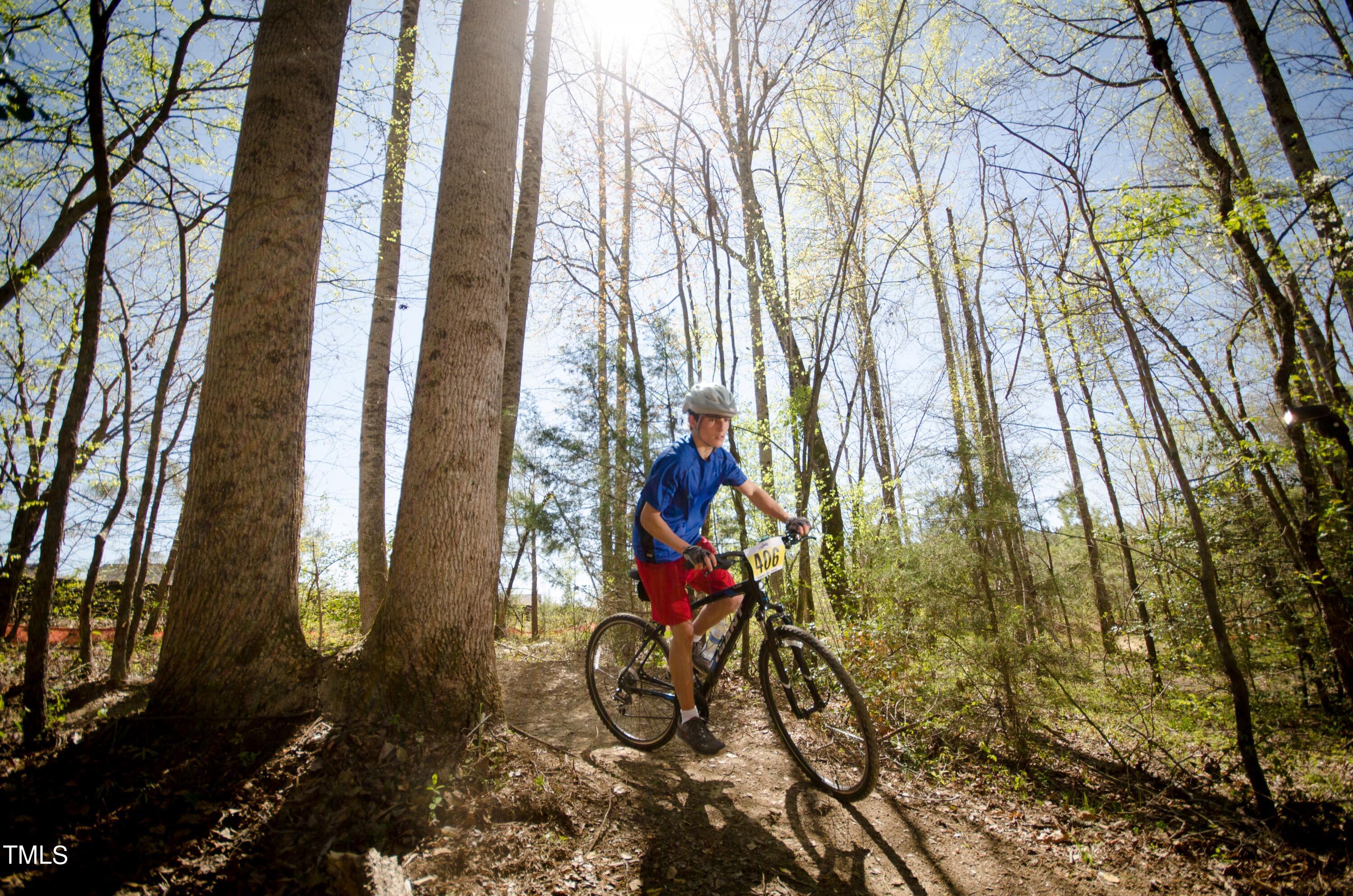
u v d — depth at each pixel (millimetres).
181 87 4887
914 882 2562
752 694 4957
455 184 3916
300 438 3664
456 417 3562
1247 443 3930
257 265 3594
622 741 3822
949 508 4820
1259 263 3545
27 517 4762
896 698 4523
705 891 2391
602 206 10297
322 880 2160
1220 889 2615
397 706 3211
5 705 3414
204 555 3330
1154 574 6547
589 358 6805
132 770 2707
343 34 4168
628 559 6559
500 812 2713
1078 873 2701
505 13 4258
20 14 3355
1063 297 4922
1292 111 4836
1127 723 4859
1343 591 3889
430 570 3393
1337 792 3404
